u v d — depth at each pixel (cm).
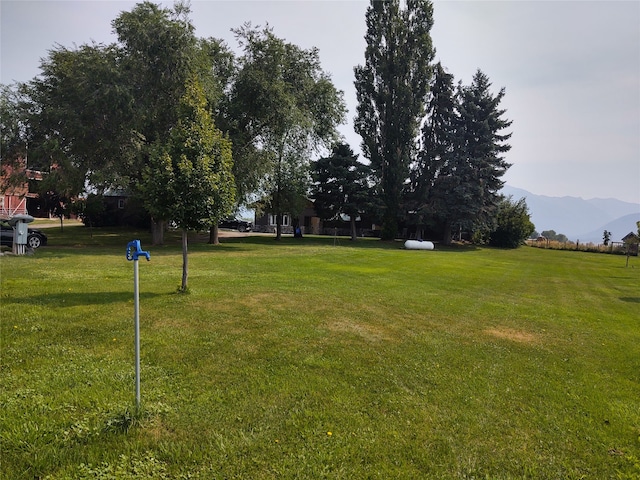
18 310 693
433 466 323
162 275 1194
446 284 1352
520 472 324
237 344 586
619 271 2339
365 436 360
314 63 2642
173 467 304
